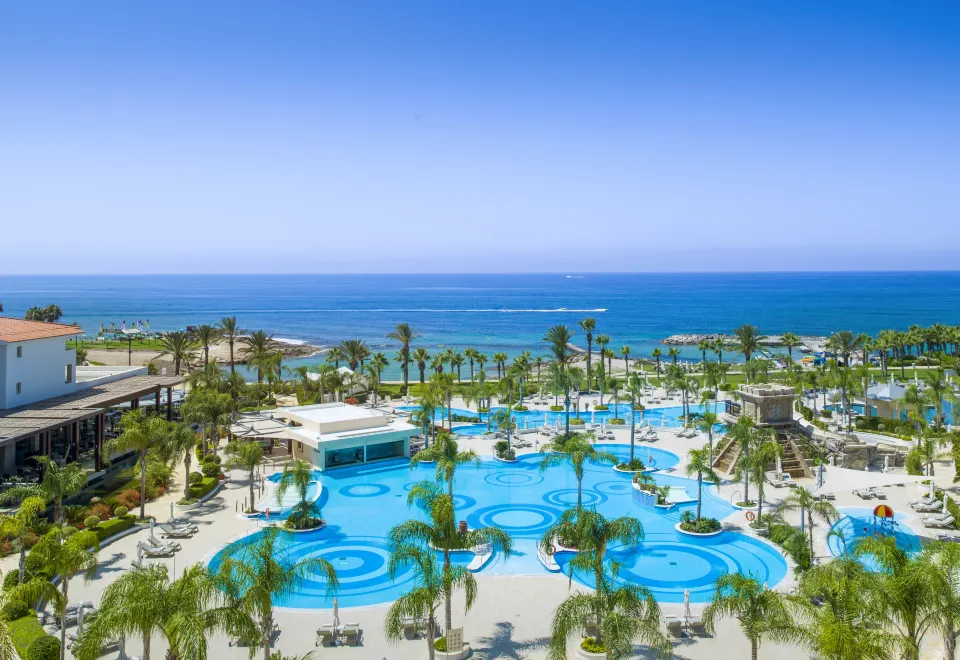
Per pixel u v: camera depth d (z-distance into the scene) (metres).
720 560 44.97
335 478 66.00
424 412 74.38
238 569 28.72
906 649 24.56
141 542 45.16
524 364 112.06
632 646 31.30
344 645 32.66
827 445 69.56
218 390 86.19
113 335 195.75
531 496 60.19
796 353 177.75
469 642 32.91
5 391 58.78
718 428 76.62
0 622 27.42
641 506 56.75
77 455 59.53
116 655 30.94
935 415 83.25
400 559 31.97
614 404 105.44
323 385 95.62
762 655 31.33
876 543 28.75
